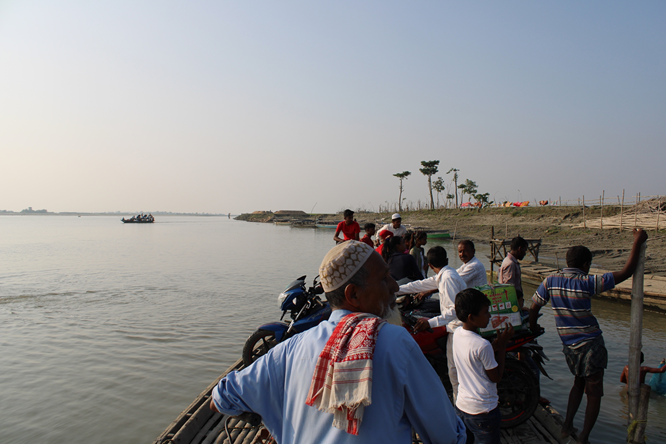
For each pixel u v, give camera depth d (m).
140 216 122.25
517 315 4.56
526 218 46.81
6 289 14.85
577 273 4.16
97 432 5.30
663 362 6.15
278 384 1.62
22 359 7.76
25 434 5.23
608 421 5.24
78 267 21.45
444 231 48.12
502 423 4.55
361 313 1.61
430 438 1.50
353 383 1.37
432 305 5.34
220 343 8.77
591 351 4.00
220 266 22.22
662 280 13.37
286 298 5.94
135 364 7.55
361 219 88.44
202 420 4.47
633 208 33.88
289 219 123.31
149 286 15.66
